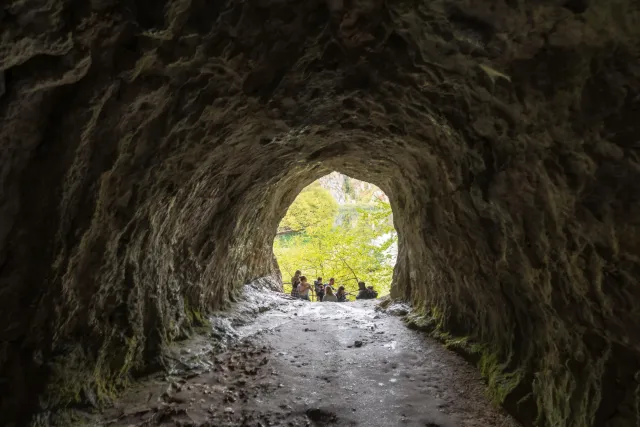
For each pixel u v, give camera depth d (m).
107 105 2.28
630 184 1.77
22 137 1.98
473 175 3.21
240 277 7.32
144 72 2.34
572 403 2.43
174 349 4.15
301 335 5.52
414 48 2.58
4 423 2.31
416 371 4.14
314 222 16.64
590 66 1.77
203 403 3.37
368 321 6.32
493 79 2.29
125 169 2.75
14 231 2.13
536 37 1.88
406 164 4.93
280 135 4.09
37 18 1.58
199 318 5.03
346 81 3.17
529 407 2.96
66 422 2.62
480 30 2.05
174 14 2.06
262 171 5.33
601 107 1.76
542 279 2.71
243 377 3.97
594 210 1.96
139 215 3.21
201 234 4.96
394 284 7.85
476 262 3.92
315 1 2.36
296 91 3.19
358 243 13.76
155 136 2.82
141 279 3.63
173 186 3.54
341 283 13.76
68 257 2.47
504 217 2.95
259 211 7.24
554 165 2.17
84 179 2.40
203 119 3.14
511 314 3.51
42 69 1.80
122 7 1.89
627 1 1.48
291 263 14.80
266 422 3.11
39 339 2.47
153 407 3.19
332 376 4.04
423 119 3.41
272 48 2.64
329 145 5.22
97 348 3.04
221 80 2.85
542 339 2.98
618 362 2.12
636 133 1.67
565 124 1.96
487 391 3.50
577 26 1.70
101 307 3.07
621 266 1.92
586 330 2.31
